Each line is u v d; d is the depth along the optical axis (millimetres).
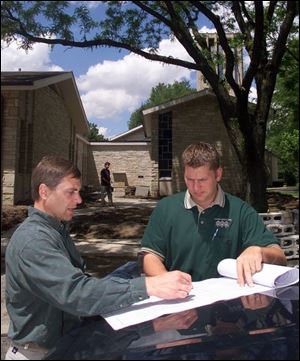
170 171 20016
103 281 1655
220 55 11227
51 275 1654
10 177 13453
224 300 1642
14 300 1809
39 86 13180
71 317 1821
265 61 10625
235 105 10602
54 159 1971
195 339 1297
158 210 2449
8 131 13461
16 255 1757
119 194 22031
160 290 1642
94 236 9789
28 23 8398
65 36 9500
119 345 1336
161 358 1188
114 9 10641
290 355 1148
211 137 19562
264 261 2098
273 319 1413
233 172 19219
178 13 11508
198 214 2346
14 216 10906
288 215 7273
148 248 2414
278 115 18094
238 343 1232
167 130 20078
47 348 1803
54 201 1891
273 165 29797
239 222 2342
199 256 2334
